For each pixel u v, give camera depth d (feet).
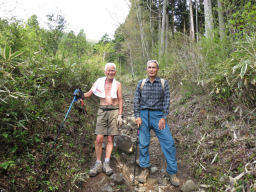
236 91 8.48
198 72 11.93
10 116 5.99
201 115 10.42
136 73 34.68
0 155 5.34
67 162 7.01
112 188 6.69
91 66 17.15
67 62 12.32
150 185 7.29
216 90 9.77
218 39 11.92
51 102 8.81
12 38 9.66
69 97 10.98
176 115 12.41
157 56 24.99
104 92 7.76
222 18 12.52
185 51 13.65
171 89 16.84
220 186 6.39
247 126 7.73
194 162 8.02
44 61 10.05
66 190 6.11
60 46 14.85
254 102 8.10
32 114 6.86
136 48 33.04
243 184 5.84
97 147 7.49
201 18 32.27
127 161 8.75
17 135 5.66
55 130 7.78
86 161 8.05
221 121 8.94
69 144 7.88
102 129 7.55
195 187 6.72
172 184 7.20
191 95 13.12
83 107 11.38
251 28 8.82
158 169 8.33
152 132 12.17
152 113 7.65
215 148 7.90
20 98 6.27
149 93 7.73
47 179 5.95
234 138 7.62
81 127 9.76
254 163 6.22
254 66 7.04
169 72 17.39
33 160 5.99
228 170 6.71
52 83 9.95
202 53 12.30
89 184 6.77
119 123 7.68
